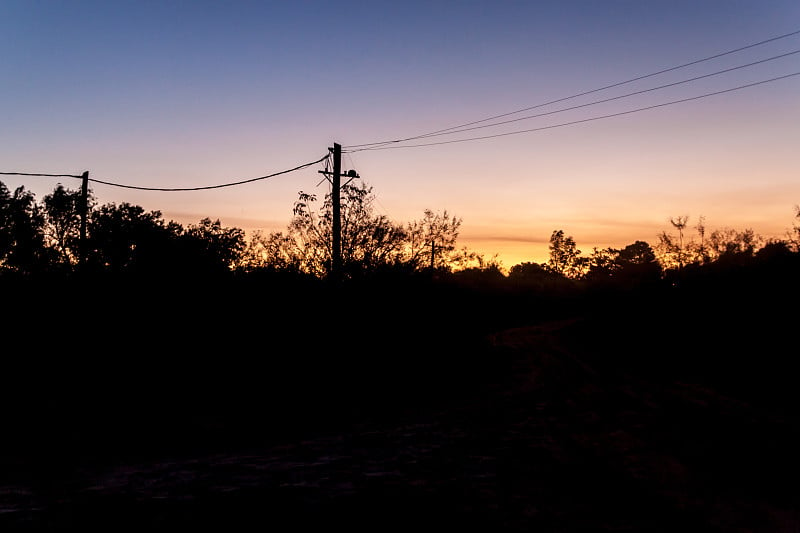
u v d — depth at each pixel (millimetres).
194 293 22031
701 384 21984
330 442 13438
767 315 33719
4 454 11938
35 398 16797
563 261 157875
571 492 8656
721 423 14055
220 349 21531
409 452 12117
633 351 38562
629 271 83062
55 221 26281
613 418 15453
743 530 6891
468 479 9664
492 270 81500
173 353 20938
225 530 7152
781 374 22609
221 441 13719
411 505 8180
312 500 8492
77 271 22703
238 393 19406
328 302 23141
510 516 7555
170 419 15688
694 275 52938
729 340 34250
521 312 94938
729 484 8859
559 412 16953
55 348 20344
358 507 8117
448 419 16641
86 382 18906
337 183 23375
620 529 6961
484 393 22547
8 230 25078
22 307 21156
